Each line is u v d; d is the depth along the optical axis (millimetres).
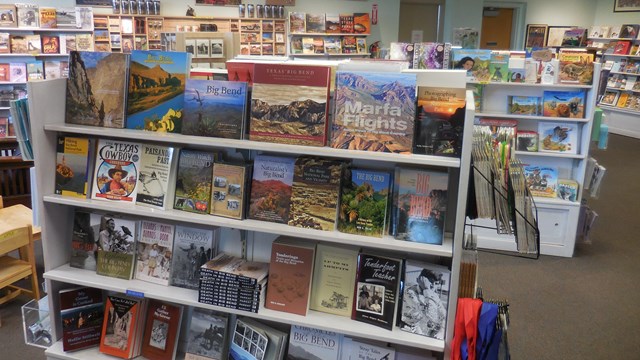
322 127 2150
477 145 2109
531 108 4508
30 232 3494
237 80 2412
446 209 2221
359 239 2141
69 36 7496
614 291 3939
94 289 2701
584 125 4477
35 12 7199
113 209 2447
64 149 2545
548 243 4648
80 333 2652
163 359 2574
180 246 2527
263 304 2361
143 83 2410
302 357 2383
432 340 2125
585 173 4539
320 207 2225
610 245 4945
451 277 2041
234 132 2270
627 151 9430
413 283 2174
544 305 3693
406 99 2043
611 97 11227
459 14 10992
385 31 10430
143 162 2461
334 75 2240
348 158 2281
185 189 2412
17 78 7078
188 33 4270
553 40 11695
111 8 8266
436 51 4473
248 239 2574
